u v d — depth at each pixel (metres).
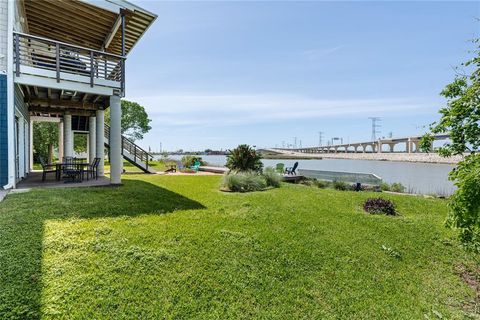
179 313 2.74
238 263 3.77
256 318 2.86
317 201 7.95
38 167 18.16
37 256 3.28
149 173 15.45
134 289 2.95
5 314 2.35
